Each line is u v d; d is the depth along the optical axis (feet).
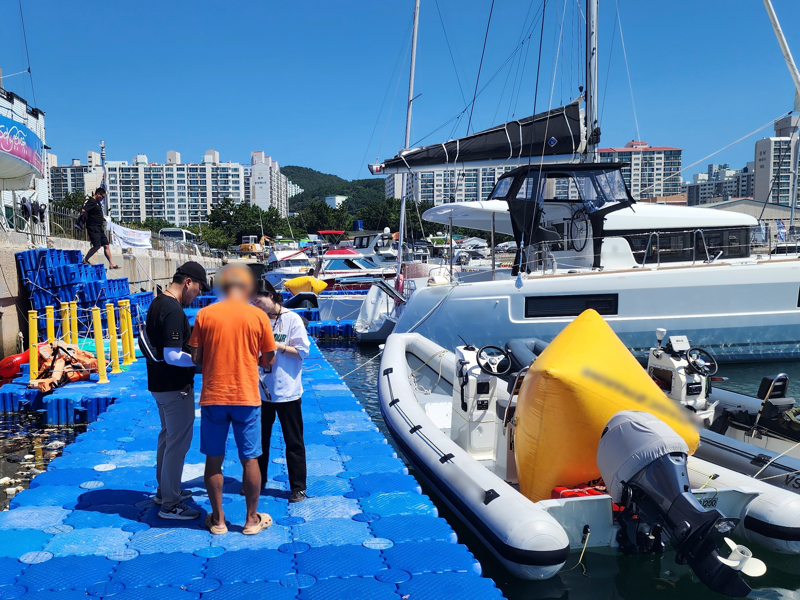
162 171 581.94
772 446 20.31
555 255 39.81
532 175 37.91
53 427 27.17
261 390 15.02
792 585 14.69
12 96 72.64
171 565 11.82
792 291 36.60
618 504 14.60
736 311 36.40
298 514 14.39
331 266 89.92
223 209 281.95
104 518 13.98
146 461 18.38
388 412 23.29
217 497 12.96
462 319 36.78
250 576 11.47
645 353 36.63
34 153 43.83
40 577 11.34
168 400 13.09
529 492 16.70
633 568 15.12
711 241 39.86
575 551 15.21
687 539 12.83
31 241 46.98
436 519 14.20
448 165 41.55
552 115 40.24
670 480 13.58
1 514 14.21
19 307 40.73
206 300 75.36
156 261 94.27
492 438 20.24
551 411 15.76
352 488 16.21
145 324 12.80
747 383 34.19
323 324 60.18
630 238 38.65
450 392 28.94
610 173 38.22
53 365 30.22
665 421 15.61
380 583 11.32
